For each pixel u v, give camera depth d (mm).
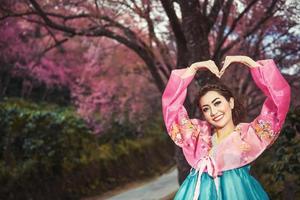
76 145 12742
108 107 16422
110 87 15680
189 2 6926
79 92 16359
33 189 10617
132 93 16953
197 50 6953
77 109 18078
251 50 9086
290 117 5930
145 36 10719
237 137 3051
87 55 15398
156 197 12359
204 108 3125
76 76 16734
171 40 9781
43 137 11133
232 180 2955
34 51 14750
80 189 12664
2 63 15609
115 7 9094
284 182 6527
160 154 19578
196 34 6957
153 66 8703
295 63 8820
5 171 10070
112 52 14219
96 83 15648
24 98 20047
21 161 10984
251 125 3082
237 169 3000
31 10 9047
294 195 6469
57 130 11508
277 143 6164
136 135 18750
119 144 16734
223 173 2988
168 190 13367
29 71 16328
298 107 6023
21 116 11125
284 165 5980
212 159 3025
